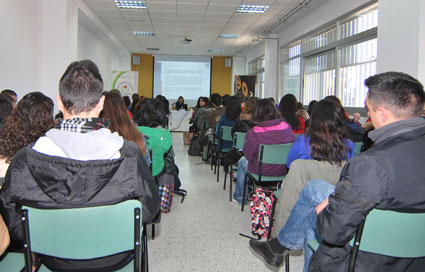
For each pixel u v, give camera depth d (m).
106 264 1.19
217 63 15.80
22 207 1.07
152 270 2.15
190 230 2.84
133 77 12.20
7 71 4.75
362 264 1.14
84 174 1.02
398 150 1.06
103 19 9.03
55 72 6.19
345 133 1.98
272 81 10.73
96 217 1.08
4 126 1.63
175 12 8.16
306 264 1.70
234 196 3.69
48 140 1.05
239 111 4.59
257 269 2.19
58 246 1.10
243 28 9.88
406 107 1.11
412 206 1.05
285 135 2.90
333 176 1.98
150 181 1.21
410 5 4.03
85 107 1.14
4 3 4.62
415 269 1.16
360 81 6.20
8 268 1.32
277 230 2.07
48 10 6.14
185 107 11.81
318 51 7.80
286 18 8.60
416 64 3.97
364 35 5.95
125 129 1.98
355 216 1.05
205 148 6.09
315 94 8.17
